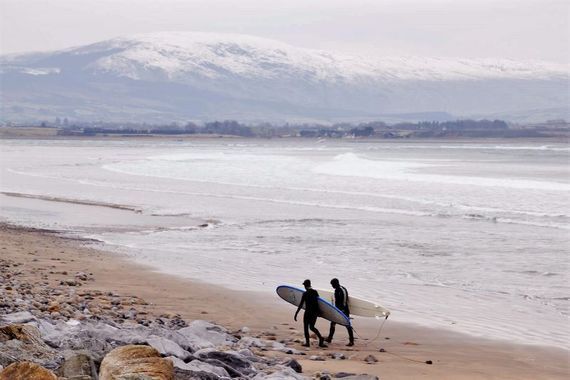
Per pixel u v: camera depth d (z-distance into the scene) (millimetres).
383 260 117062
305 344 67312
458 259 117500
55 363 41312
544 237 141625
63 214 181125
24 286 80938
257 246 131500
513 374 59125
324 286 95188
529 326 76500
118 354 39406
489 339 71250
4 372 36062
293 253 123688
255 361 54250
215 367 46000
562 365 62438
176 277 100875
